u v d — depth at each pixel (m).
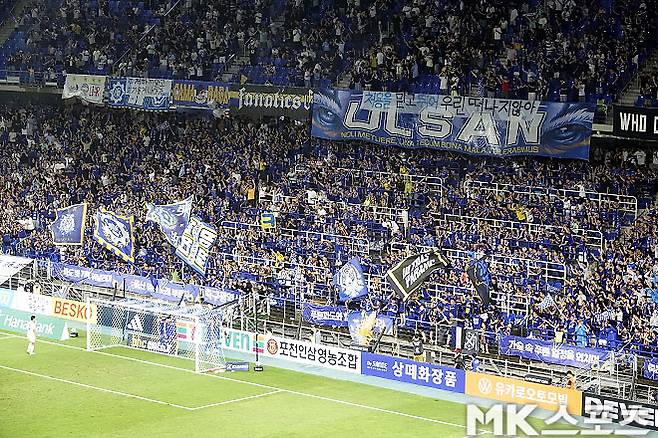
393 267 54.06
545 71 61.34
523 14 64.12
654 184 57.03
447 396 49.69
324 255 61.12
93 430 43.84
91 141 77.50
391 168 64.94
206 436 43.16
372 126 62.56
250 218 66.19
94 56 77.75
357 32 69.56
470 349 51.22
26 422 44.97
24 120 81.38
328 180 66.12
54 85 76.62
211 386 51.34
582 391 45.59
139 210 70.06
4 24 84.25
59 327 61.34
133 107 70.75
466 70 64.00
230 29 74.62
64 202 73.31
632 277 51.81
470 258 55.78
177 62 74.94
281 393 50.16
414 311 55.41
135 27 78.19
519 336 51.31
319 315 56.72
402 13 68.50
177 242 62.31
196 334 54.34
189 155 73.12
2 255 68.00
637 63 59.44
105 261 68.31
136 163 74.50
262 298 60.12
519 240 56.75
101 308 61.53
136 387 51.03
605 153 59.47
